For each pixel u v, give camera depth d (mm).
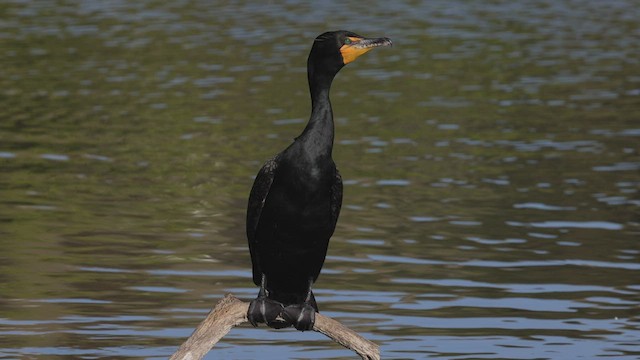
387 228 15711
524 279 13664
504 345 11609
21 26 37000
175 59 31062
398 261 14281
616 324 12211
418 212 16531
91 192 17578
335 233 15469
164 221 16000
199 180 18438
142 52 32156
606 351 11477
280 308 8336
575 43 34750
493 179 18578
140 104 25047
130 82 27719
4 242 14867
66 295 12883
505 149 20844
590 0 45562
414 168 19297
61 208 16609
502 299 12984
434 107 25047
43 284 13234
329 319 8328
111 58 31234
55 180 18344
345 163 19688
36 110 24359
